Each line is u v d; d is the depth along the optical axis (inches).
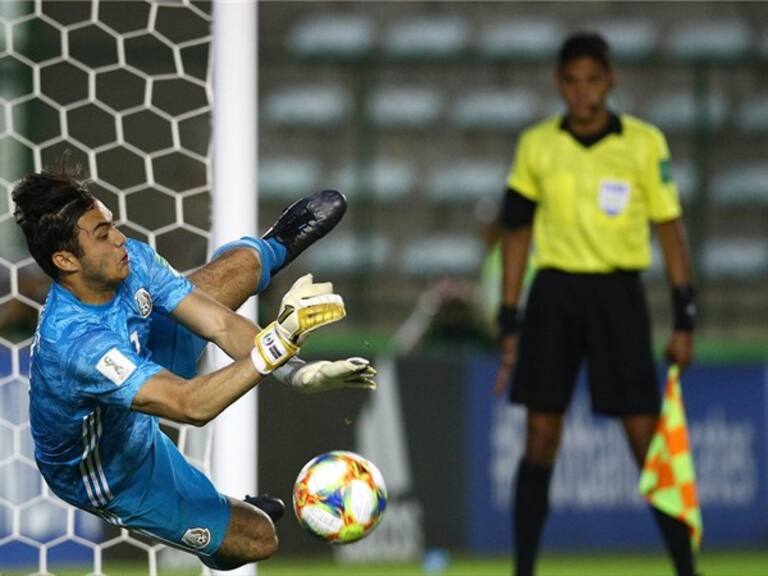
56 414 636.1
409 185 1987.0
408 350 1547.7
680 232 990.4
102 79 1542.8
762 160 1941.4
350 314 1817.2
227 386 596.7
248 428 810.8
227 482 807.1
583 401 1369.3
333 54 1911.9
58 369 619.5
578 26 2123.5
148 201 1502.2
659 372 1390.3
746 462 1401.3
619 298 976.3
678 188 1915.6
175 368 706.2
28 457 1184.8
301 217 733.3
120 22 1565.0
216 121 819.4
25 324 1368.1
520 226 1009.5
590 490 1366.9
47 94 1568.7
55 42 1582.2
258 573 1261.1
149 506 690.2
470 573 1259.8
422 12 2117.4
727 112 1946.4
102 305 638.5
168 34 1537.9
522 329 991.6
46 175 625.3
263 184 1963.6
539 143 994.1
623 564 1316.4
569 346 981.2
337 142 1973.4
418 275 1915.6
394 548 1328.7
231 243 722.2
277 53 1823.3
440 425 1343.5
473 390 1352.1
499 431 1353.3
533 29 2117.4
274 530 730.8
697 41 2094.0
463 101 2015.3
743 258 1914.4
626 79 1995.6
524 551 986.7
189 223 1501.0
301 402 1311.5
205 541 708.0
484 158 2006.6
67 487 679.1
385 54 1978.3
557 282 978.7
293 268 1813.5
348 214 1833.2
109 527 1213.1
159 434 701.3
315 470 687.1
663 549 1373.0
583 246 974.4
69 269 622.2
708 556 1380.4
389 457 1332.4
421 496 1337.4
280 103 1978.3
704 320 1841.8
